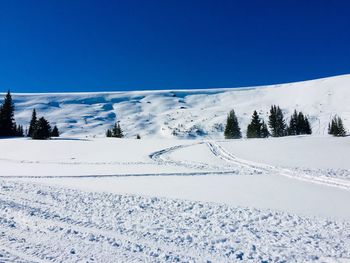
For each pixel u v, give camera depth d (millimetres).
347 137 57625
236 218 11141
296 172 26391
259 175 24781
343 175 25047
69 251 7422
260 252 7789
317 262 7195
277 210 12562
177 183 19828
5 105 90000
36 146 50812
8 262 6699
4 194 13945
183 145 50781
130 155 40531
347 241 8750
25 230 8898
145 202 13414
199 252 7656
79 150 46469
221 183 20094
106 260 6961
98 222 9922
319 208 13188
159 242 8266
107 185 18406
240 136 99750
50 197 13617
